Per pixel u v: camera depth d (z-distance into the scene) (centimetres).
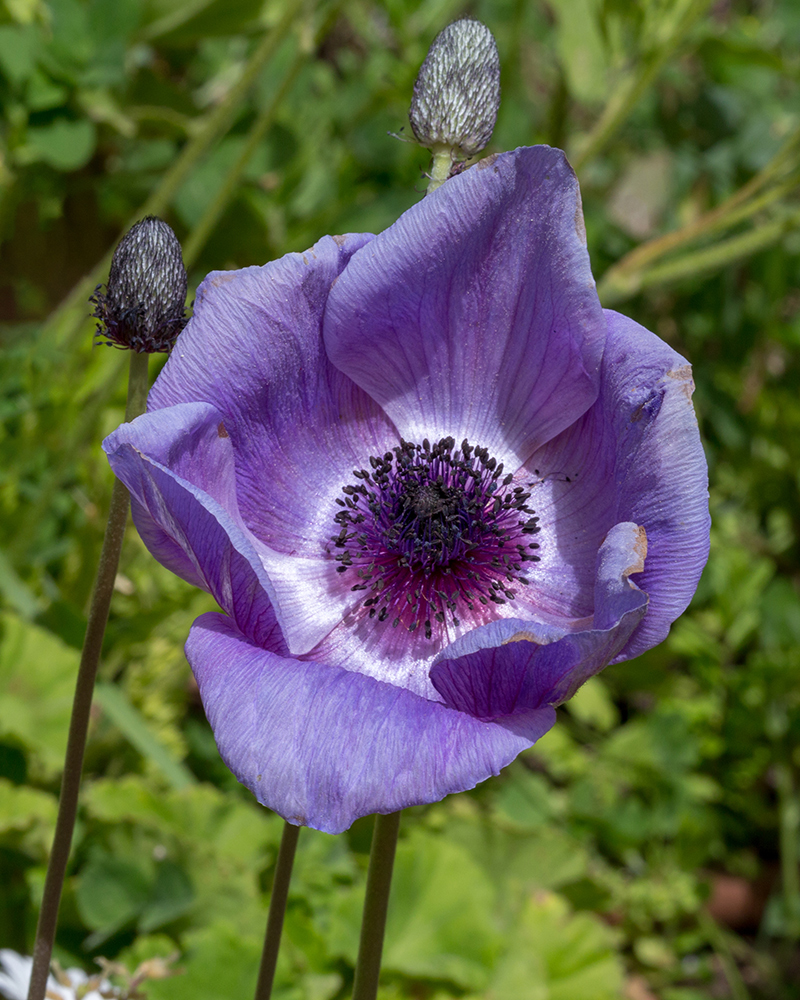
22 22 46
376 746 24
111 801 39
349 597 30
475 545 30
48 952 27
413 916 39
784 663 50
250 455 29
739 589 52
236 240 52
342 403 30
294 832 27
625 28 50
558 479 30
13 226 53
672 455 26
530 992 38
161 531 26
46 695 39
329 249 28
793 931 49
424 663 29
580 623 29
